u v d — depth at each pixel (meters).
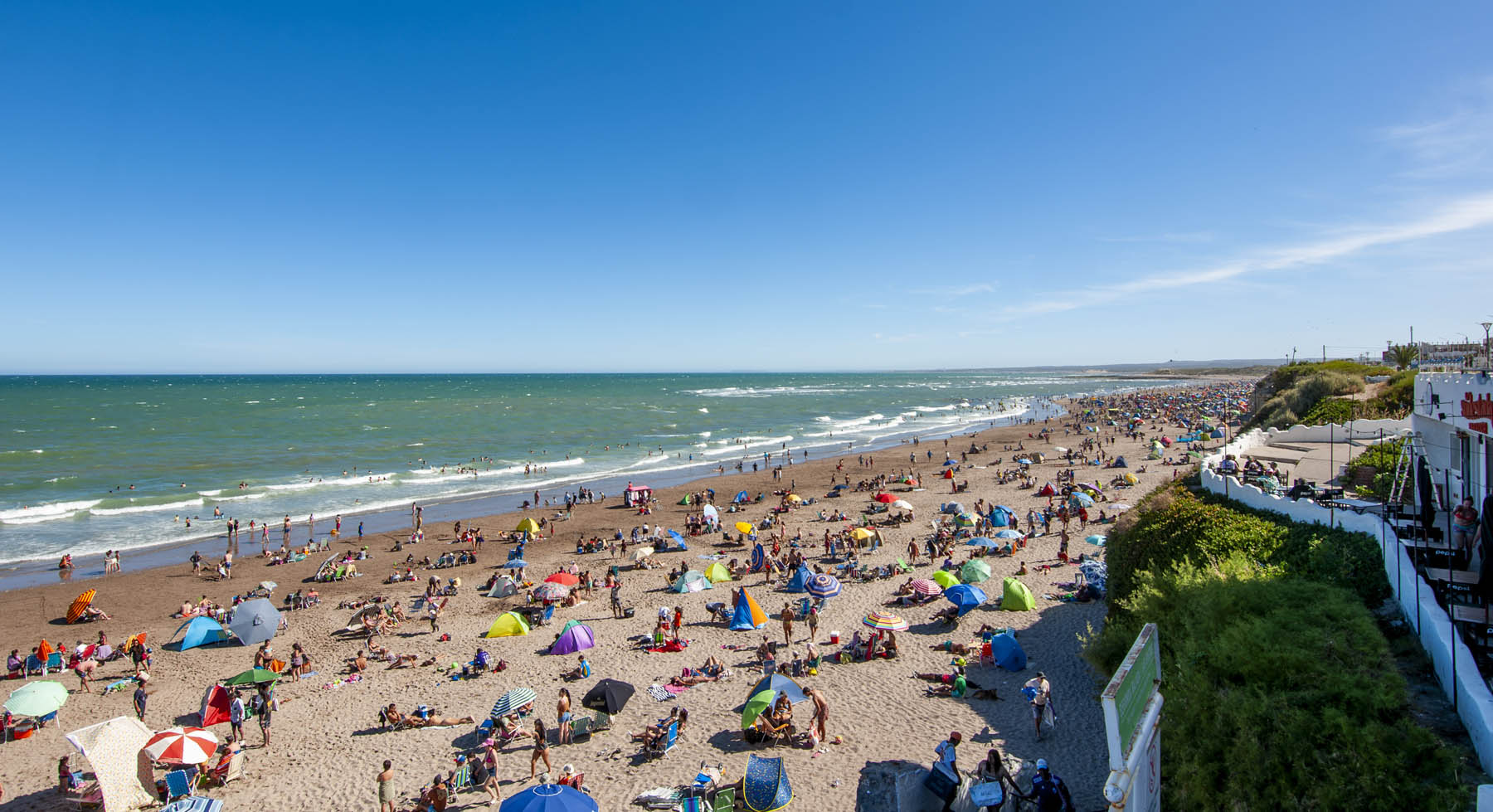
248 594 29.88
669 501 48.81
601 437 85.44
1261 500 17.61
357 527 42.19
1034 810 11.27
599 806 14.12
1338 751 8.74
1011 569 29.55
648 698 18.92
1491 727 8.05
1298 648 10.29
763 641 22.59
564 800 12.13
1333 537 14.23
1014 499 46.06
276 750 17.09
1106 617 19.14
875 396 179.50
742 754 15.81
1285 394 47.69
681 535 38.78
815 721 16.03
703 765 15.41
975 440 78.44
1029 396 178.75
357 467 63.09
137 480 55.22
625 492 47.94
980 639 21.77
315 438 82.06
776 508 44.69
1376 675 9.77
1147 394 159.25
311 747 17.17
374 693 20.19
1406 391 33.50
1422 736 8.48
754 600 24.48
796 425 101.69
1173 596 14.17
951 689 18.31
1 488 51.72
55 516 43.94
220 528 41.34
